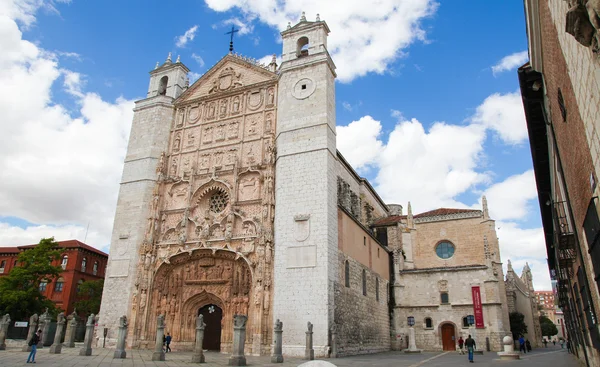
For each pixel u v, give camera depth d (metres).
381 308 47.31
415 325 49.25
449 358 34.19
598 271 11.23
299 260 34.91
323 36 43.12
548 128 16.66
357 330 38.47
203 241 40.06
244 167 41.91
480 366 26.44
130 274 41.62
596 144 7.86
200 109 47.84
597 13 5.74
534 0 10.95
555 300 40.34
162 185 45.09
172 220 43.28
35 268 51.44
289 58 43.62
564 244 16.28
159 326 28.05
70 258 71.75
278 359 27.94
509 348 33.47
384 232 55.50
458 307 48.12
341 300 35.69
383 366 25.39
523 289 70.88
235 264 38.53
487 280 47.38
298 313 33.47
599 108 7.00
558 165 16.36
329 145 38.50
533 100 16.84
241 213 39.88
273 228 37.69
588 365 20.58
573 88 8.95
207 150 45.16
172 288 40.59
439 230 56.16
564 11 7.79
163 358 27.53
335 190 38.22
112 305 41.16
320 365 6.51
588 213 10.65
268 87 44.75
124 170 46.78
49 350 31.69
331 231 35.72
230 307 37.47
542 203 24.20
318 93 40.16
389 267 52.75
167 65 51.81
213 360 28.20
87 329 29.50
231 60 48.31
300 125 39.56
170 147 47.56
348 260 39.19
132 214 44.16
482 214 54.72
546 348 69.25
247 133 43.62
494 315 45.84
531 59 14.07
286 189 37.75
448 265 54.06
